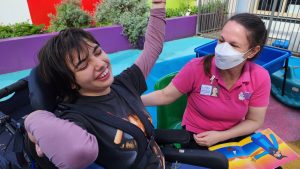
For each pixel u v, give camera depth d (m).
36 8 3.91
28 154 0.76
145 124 0.91
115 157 0.80
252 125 1.28
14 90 1.08
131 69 1.05
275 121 2.29
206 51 2.50
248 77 1.18
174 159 1.13
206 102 1.24
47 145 0.61
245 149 1.17
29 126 0.65
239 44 1.09
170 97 1.30
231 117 1.25
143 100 1.28
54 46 0.71
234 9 4.61
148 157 0.92
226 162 1.08
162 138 1.16
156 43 1.14
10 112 1.16
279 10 3.80
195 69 1.22
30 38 3.24
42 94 0.81
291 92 2.46
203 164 1.10
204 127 1.30
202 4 4.64
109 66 0.80
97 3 4.42
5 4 3.60
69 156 0.60
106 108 0.82
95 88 0.79
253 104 1.24
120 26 3.89
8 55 3.16
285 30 3.81
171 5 5.00
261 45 1.13
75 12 3.74
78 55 0.71
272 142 1.20
